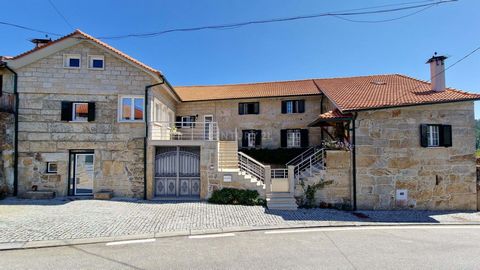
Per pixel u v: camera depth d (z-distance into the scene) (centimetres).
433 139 1233
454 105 1238
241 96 1953
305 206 1196
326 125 1460
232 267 550
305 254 629
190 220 929
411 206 1201
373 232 835
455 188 1215
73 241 714
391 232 838
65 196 1305
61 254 628
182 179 1350
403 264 575
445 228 901
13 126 1297
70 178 1339
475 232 849
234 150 1534
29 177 1298
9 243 689
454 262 589
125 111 1368
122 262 579
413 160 1213
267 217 988
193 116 2031
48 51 1320
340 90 1580
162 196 1338
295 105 1933
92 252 641
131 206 1141
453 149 1227
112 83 1354
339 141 1311
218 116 2009
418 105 1194
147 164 1323
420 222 977
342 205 1205
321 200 1210
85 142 1327
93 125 1335
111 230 806
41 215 962
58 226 836
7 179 1276
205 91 2189
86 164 1355
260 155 1847
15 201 1197
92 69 1349
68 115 1327
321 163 1400
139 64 1338
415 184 1209
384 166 1207
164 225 866
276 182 1410
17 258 602
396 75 1906
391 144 1214
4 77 1324
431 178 1213
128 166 1330
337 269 544
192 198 1309
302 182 1212
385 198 1199
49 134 1313
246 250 655
